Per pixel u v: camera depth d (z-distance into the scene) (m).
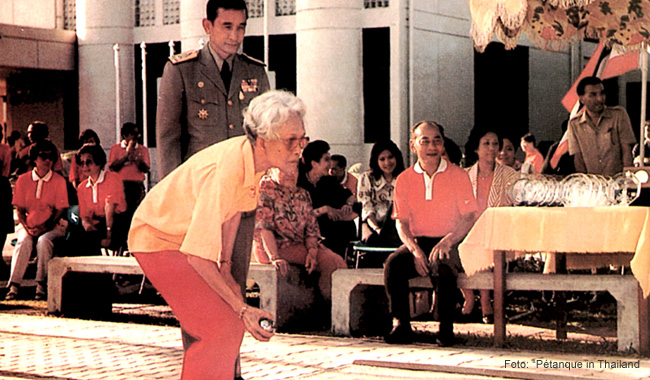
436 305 8.53
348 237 11.07
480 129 9.71
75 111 28.89
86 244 12.31
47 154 12.36
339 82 23.38
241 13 7.04
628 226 7.59
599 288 7.90
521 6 8.41
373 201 10.82
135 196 16.31
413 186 8.71
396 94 23.02
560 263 8.92
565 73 28.31
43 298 12.10
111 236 12.43
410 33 23.03
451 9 24.48
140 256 5.02
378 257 10.03
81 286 10.68
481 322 9.98
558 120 28.03
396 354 7.98
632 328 7.84
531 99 26.86
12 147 25.39
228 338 4.89
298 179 11.12
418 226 8.71
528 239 7.91
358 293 9.17
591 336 8.91
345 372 7.26
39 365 7.66
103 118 28.23
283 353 8.09
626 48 10.24
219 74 7.09
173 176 5.03
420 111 23.38
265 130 4.82
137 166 16.50
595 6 10.14
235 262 5.95
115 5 28.09
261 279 9.41
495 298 8.24
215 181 4.82
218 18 7.02
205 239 4.71
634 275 7.69
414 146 8.83
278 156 4.91
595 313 10.34
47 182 12.34
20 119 29.58
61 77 28.97
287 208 9.59
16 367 7.57
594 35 10.28
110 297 10.97
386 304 9.47
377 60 23.38
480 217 8.24
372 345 8.50
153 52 27.92
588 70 15.45
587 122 10.67
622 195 8.23
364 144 23.48
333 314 9.15
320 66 23.39
